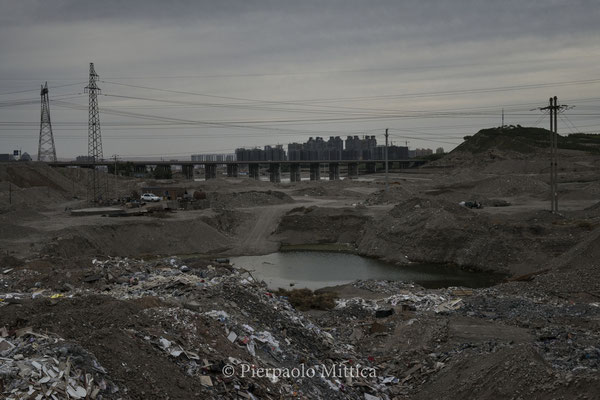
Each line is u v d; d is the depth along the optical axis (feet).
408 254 213.05
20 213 252.21
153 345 67.15
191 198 337.72
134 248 224.33
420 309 125.39
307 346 89.92
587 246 159.22
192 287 98.07
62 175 451.53
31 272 118.21
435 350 94.27
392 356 96.22
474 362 79.82
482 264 190.70
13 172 396.16
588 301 122.72
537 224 208.03
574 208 276.41
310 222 269.44
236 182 517.96
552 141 241.96
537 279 144.15
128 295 97.04
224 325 80.69
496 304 121.90
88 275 112.16
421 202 248.52
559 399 63.10
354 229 263.90
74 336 66.54
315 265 207.31
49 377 52.70
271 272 194.08
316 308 134.21
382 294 144.77
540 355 77.25
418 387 82.38
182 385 61.26
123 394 56.39
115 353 61.00
